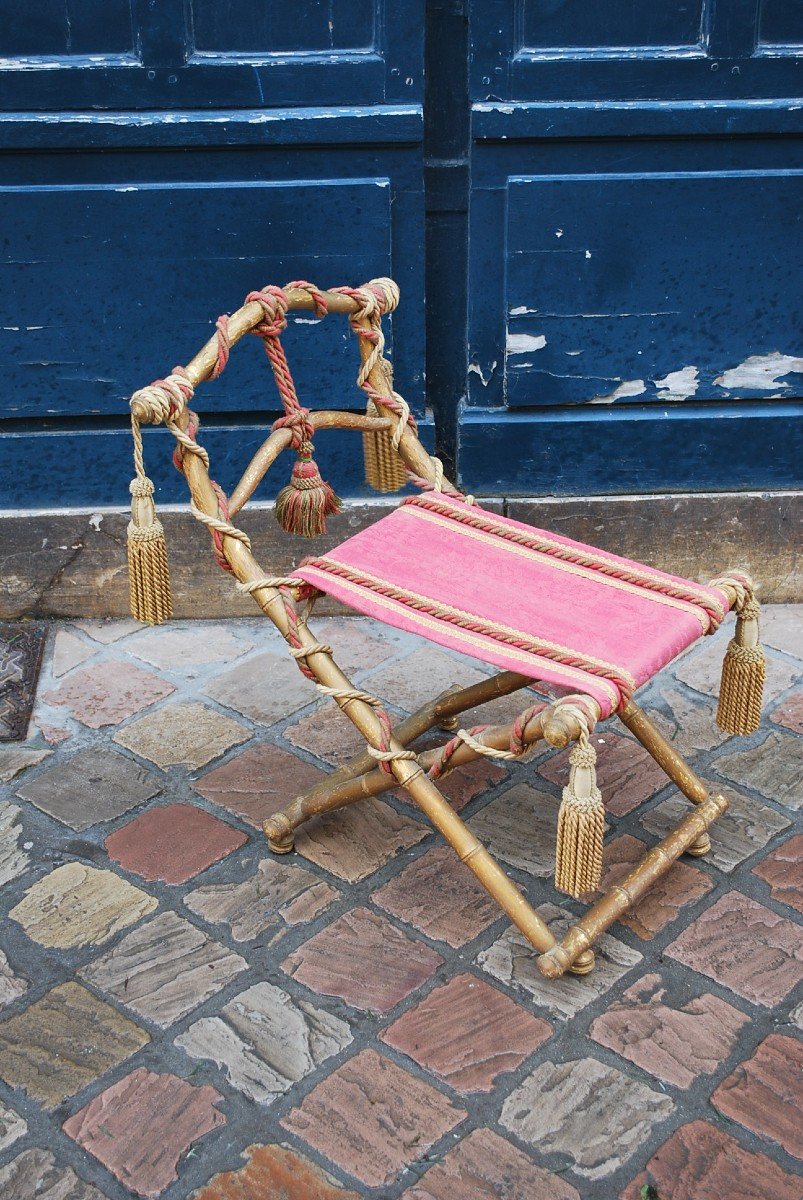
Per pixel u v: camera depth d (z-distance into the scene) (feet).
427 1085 5.58
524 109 7.74
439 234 8.36
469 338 8.56
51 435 8.59
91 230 7.94
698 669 8.52
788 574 9.21
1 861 6.88
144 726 7.99
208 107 7.73
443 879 6.75
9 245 7.93
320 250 8.14
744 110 7.75
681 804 7.27
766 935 6.35
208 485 6.05
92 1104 5.51
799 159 8.02
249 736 7.91
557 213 8.06
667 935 6.36
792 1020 5.87
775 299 8.36
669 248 8.19
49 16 7.43
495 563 6.44
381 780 6.54
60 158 7.79
